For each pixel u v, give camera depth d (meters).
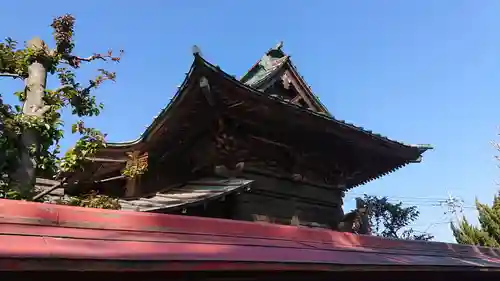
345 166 12.74
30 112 8.04
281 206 10.78
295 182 11.40
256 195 10.33
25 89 8.41
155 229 5.28
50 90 8.43
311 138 11.02
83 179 11.15
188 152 11.22
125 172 10.27
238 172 10.16
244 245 5.50
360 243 7.95
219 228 6.05
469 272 9.05
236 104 9.16
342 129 10.70
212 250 4.83
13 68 8.57
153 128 10.46
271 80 11.90
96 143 7.88
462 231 23.78
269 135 10.59
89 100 8.89
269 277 5.38
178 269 4.17
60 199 8.95
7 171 7.43
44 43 8.91
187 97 8.90
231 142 9.99
